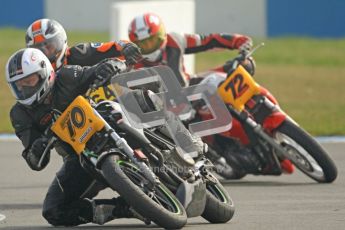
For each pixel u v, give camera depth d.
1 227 23.14
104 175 20.17
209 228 22.08
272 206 25.75
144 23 32.44
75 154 22.12
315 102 56.03
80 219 22.47
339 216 23.59
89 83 22.38
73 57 26.52
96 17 95.88
